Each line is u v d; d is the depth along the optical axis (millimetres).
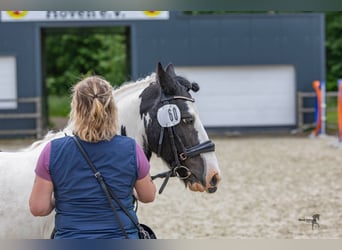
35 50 26625
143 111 5031
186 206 11320
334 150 19641
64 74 47500
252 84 27703
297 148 20516
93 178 3855
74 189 3846
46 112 29578
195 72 27453
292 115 27891
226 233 9273
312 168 15789
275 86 27766
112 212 3877
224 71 27578
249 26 27344
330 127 27625
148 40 26984
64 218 3873
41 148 5000
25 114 26547
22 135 26547
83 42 47406
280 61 27562
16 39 26547
